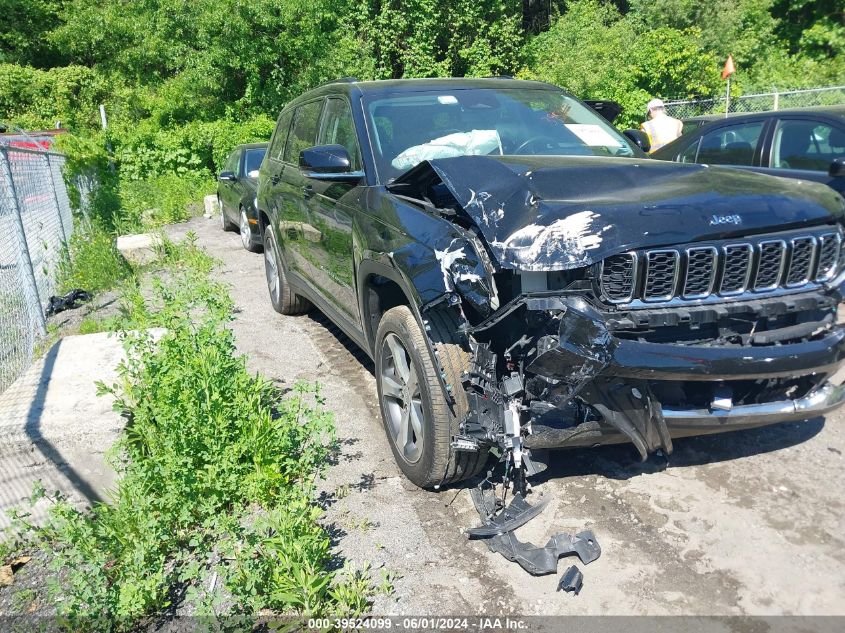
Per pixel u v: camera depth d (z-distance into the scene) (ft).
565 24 74.23
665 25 80.94
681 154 25.59
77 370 14.42
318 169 13.39
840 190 19.98
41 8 90.22
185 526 10.85
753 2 88.63
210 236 39.86
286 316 22.13
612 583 9.22
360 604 8.87
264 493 11.01
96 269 28.63
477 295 9.41
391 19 74.23
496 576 9.53
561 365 8.84
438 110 14.97
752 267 9.73
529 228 9.31
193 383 12.12
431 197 12.09
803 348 9.81
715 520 10.37
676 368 9.16
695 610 8.68
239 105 71.46
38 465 11.77
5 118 78.69
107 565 10.38
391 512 11.12
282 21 68.74
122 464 12.03
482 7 76.13
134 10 77.05
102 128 76.59
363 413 14.78
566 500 11.09
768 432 12.94
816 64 89.25
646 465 11.98
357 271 13.12
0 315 21.89
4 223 21.97
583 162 11.66
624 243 9.21
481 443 9.97
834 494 10.87
